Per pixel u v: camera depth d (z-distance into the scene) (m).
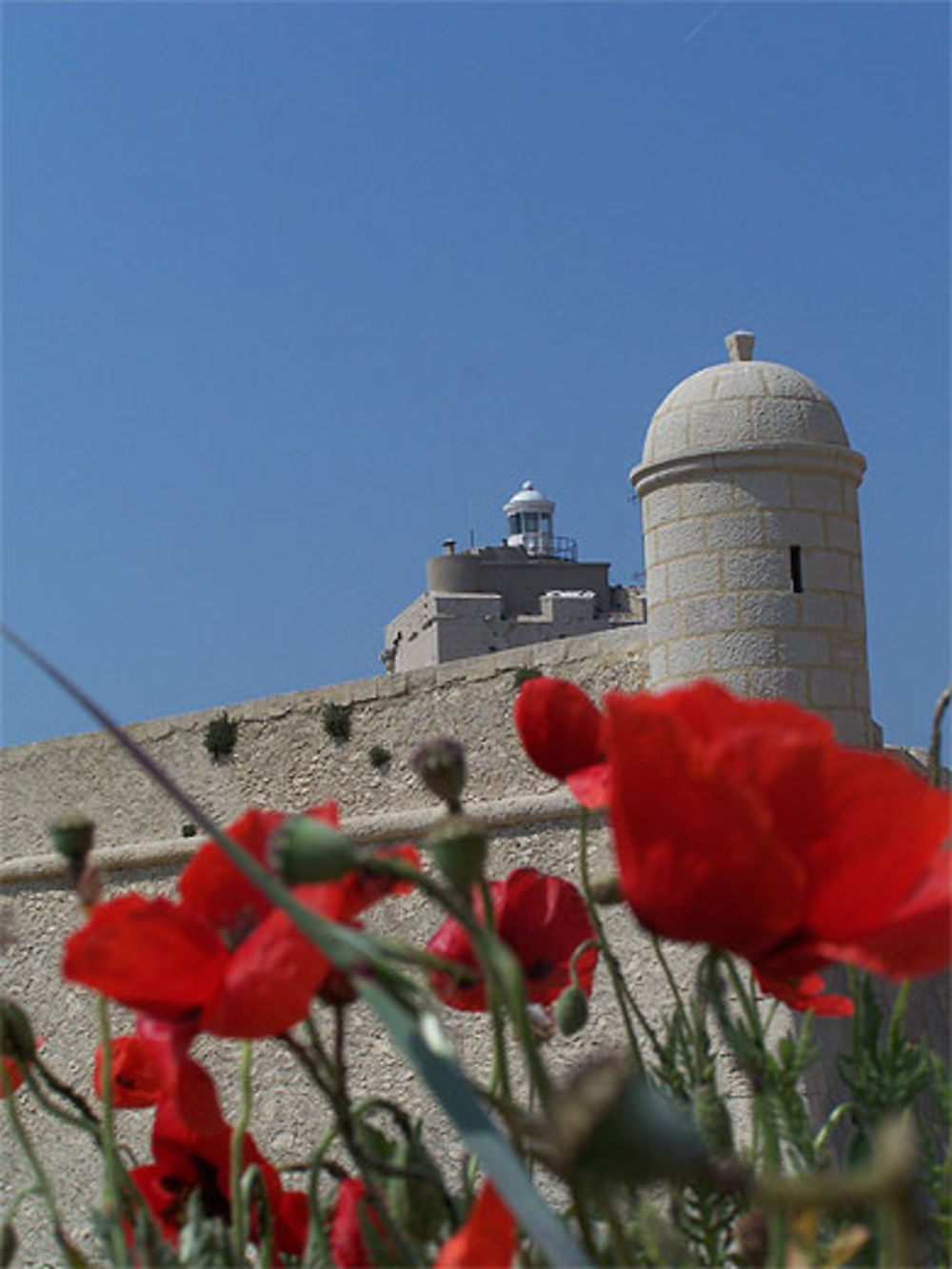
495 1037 1.63
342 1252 1.72
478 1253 1.39
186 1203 1.99
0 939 2.04
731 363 12.66
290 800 17.28
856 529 12.50
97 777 18.98
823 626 12.09
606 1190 1.39
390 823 15.14
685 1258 1.54
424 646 60.41
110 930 1.50
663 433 12.47
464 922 1.27
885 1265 1.25
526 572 64.69
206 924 1.54
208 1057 14.38
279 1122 13.80
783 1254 1.50
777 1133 1.77
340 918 1.57
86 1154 14.66
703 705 1.44
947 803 1.32
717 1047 7.98
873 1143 1.79
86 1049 15.91
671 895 1.33
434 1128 12.67
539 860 13.65
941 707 2.08
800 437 12.16
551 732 2.05
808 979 1.93
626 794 1.31
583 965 2.14
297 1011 1.45
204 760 18.05
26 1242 14.57
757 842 1.28
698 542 12.20
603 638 14.74
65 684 1.35
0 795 19.81
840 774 1.32
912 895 1.38
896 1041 1.85
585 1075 0.95
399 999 1.31
